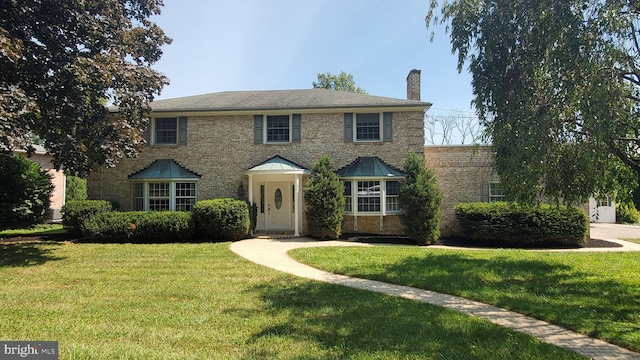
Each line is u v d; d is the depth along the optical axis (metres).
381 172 16.16
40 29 10.59
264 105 17.19
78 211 14.90
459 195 16.81
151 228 14.25
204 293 7.12
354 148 16.92
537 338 5.04
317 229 15.16
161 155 17.27
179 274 8.80
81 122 11.30
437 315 5.91
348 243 14.37
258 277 8.52
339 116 17.08
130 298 6.77
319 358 4.24
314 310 6.12
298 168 16.20
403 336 4.96
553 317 5.84
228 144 17.20
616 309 6.29
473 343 4.75
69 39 11.19
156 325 5.36
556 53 6.61
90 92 10.88
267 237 15.72
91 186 17.19
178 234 14.49
